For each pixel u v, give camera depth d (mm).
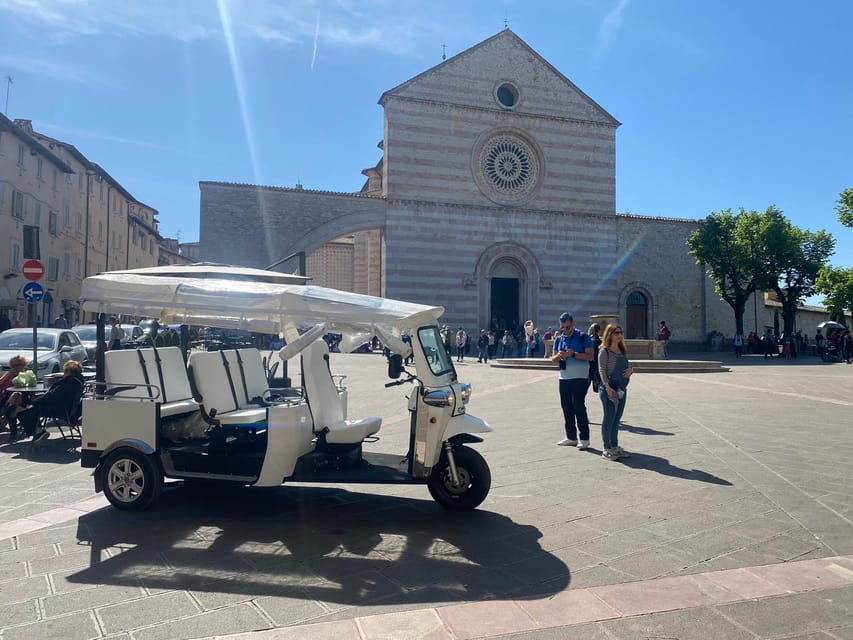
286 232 33219
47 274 33438
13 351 15719
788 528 5801
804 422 11680
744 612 4156
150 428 6410
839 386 18922
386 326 6473
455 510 6379
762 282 39531
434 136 35438
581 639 3814
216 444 6457
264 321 7191
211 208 32531
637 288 39344
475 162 36125
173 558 5145
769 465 8219
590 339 9438
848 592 4449
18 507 6695
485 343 29922
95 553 5266
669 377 21906
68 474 8211
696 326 40688
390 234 34594
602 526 5891
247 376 7465
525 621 4031
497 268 37000
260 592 4492
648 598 4367
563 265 37531
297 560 5090
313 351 6750
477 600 4355
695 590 4492
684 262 40438
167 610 4211
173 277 7000
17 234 29719
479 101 36344
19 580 4727
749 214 39625
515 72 37125
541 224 37219
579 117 38156
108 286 6543
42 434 9766
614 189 38625
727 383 19750
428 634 3865
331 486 7426
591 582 4648
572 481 7477
